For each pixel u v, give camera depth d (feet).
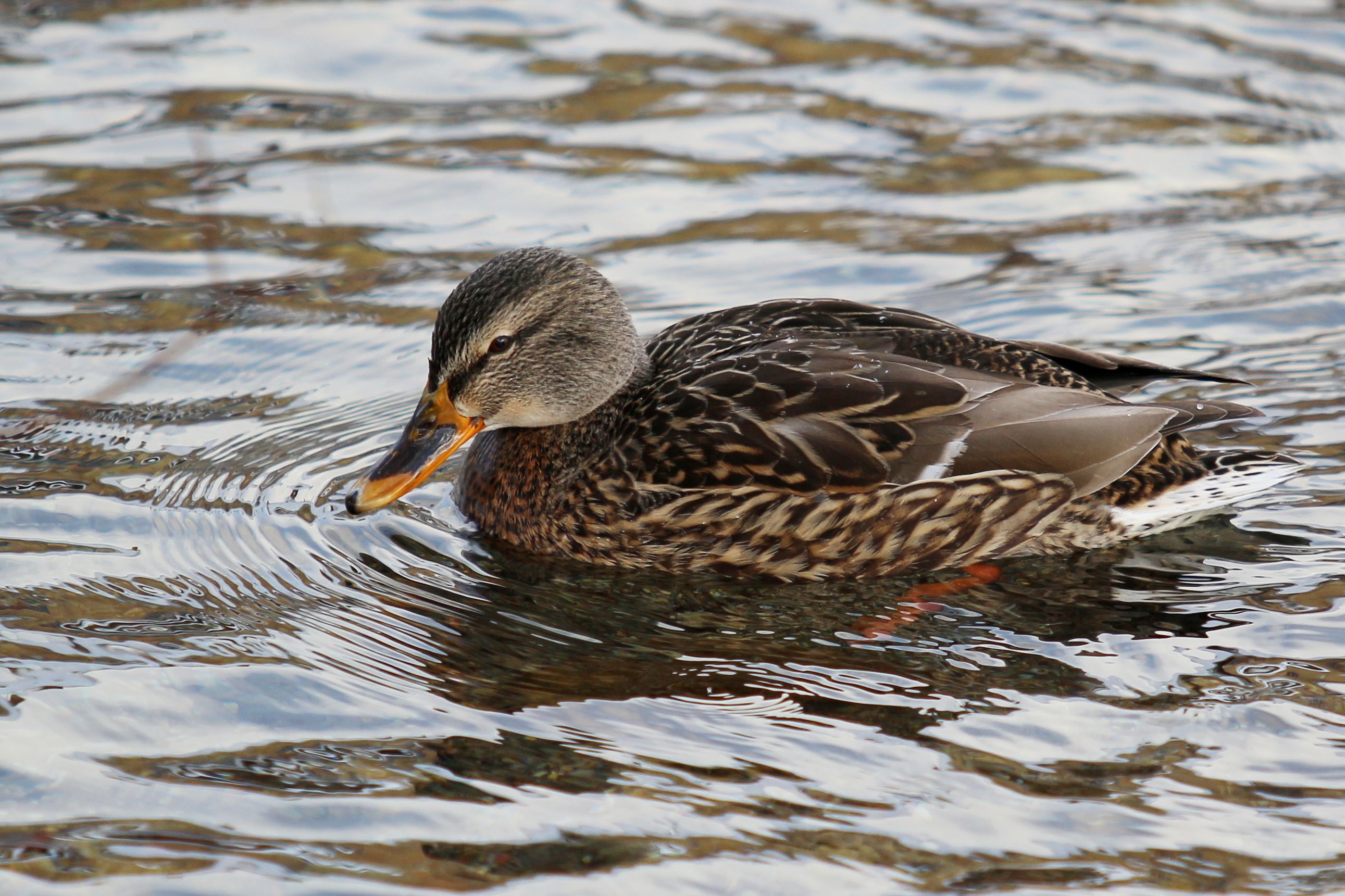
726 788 29.45
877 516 37.93
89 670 32.73
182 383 46.73
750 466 38.01
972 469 37.88
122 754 29.94
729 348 40.65
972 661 34.37
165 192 57.52
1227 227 56.24
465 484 42.11
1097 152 61.46
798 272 53.52
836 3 74.23
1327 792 29.22
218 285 51.37
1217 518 40.68
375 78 66.64
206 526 39.40
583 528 39.47
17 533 38.27
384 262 53.83
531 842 27.73
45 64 66.49
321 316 50.78
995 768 30.12
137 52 67.97
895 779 29.78
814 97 65.62
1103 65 67.92
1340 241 54.90
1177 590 37.27
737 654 34.81
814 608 37.19
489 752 30.53
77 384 45.91
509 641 35.24
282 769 29.73
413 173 59.62
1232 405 39.75
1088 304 51.26
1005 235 56.08
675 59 68.90
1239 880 26.84
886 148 61.87
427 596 37.32
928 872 27.07
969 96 65.57
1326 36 70.13
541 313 40.06
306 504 40.98
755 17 72.90
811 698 32.91
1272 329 49.65
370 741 30.81
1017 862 27.32
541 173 59.93
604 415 41.06
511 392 40.06
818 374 38.55
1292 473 39.42
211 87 65.05
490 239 55.26
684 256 54.49
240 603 36.14
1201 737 31.01
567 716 31.96
